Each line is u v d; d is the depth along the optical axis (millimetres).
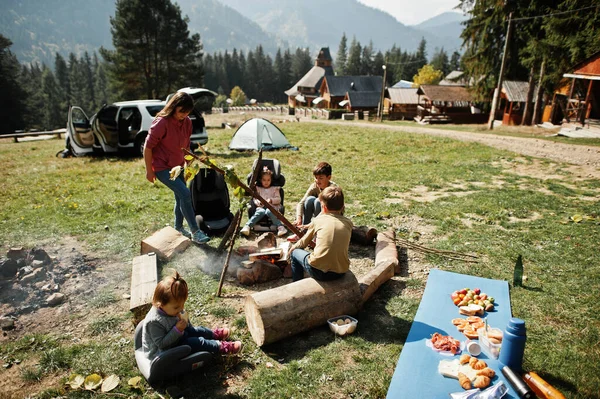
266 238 5332
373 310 4008
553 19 20750
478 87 31125
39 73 136500
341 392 2936
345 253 3795
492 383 2828
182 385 3025
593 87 22516
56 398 2889
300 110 56219
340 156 13695
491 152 14102
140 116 13484
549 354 3252
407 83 75250
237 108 66500
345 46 148750
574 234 5797
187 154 4246
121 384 3033
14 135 23328
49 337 3607
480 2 27750
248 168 11297
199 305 4141
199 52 45938
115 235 6000
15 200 7949
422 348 3215
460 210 7102
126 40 41219
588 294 4180
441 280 4320
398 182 9484
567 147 14844
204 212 6438
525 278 4574
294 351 3422
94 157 13742
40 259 4883
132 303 3891
